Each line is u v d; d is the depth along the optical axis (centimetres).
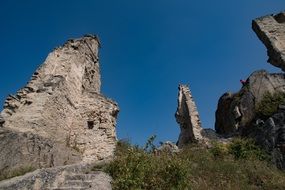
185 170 821
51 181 700
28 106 1334
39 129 1267
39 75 1511
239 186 985
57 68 1583
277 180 1055
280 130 1400
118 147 1480
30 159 1099
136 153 847
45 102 1348
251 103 1736
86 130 1540
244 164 1188
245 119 1705
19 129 1222
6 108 1318
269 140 1409
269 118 1504
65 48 1720
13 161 1053
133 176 749
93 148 1479
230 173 1073
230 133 1786
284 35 2105
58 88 1452
